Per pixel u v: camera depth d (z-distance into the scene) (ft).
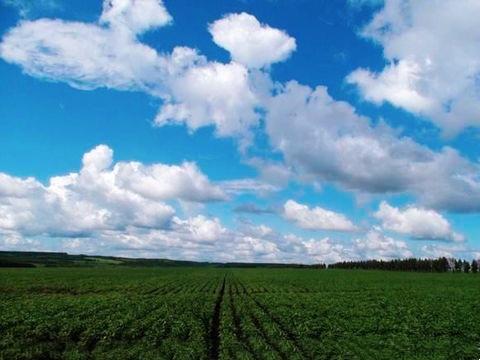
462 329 122.52
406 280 367.66
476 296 218.79
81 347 96.37
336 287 280.10
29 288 248.11
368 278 396.37
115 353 90.43
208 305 163.02
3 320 117.50
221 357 86.99
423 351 97.09
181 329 112.57
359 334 114.83
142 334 109.50
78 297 191.93
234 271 586.86
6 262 591.78
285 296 210.18
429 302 186.60
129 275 407.03
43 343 96.12
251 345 98.43
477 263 632.79
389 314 146.92
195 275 437.17
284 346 96.02
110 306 154.30
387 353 93.56
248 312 146.82
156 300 179.01
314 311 147.95
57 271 455.63
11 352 85.92
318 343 101.24
